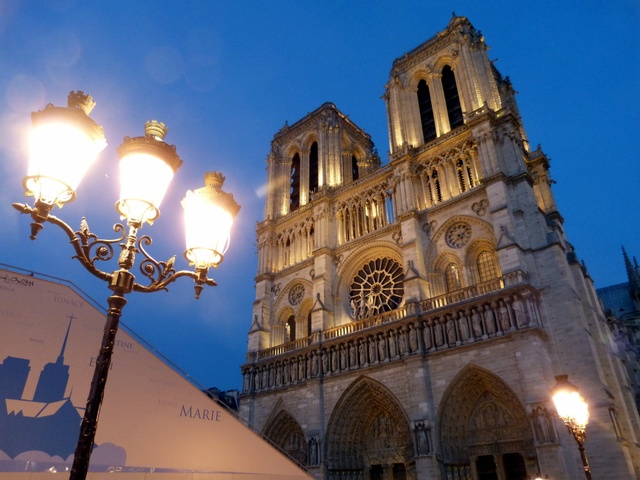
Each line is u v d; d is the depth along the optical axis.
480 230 51.03
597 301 54.00
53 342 22.92
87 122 11.59
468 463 43.28
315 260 64.19
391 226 58.72
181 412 25.94
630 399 45.75
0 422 20.38
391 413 49.97
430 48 68.12
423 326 48.66
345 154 80.31
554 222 52.88
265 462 27.81
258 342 65.19
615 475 36.16
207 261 13.98
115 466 22.80
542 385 38.66
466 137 56.19
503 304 43.94
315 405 53.34
